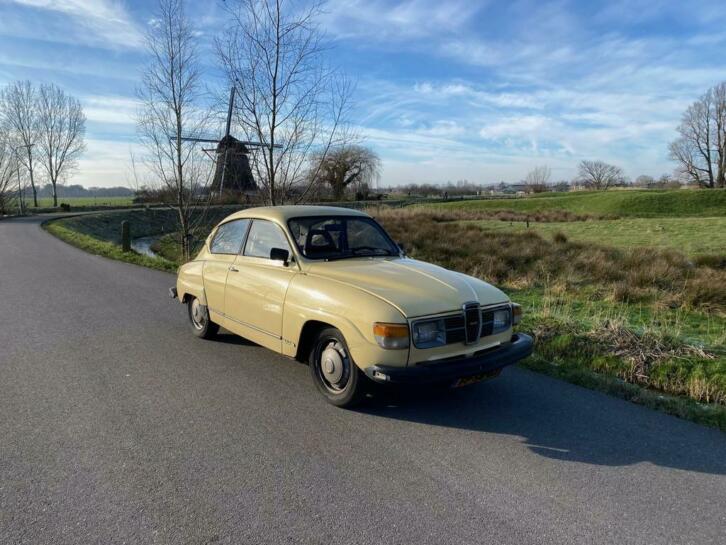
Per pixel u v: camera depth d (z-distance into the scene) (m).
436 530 2.80
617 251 15.95
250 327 5.30
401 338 3.88
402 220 30.70
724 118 87.69
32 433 3.90
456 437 3.94
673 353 5.75
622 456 3.68
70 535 2.72
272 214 5.36
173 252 21.47
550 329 6.77
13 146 49.72
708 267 12.52
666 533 2.81
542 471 3.46
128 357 5.75
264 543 2.68
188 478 3.30
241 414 4.29
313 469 3.43
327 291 4.36
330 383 4.50
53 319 7.46
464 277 4.79
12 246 18.22
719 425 4.21
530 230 25.94
